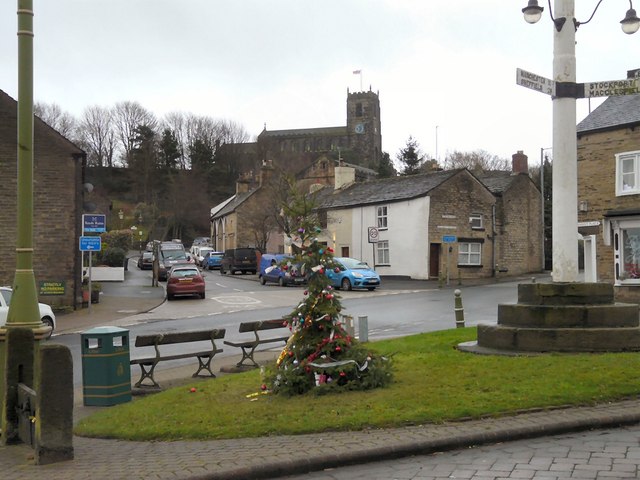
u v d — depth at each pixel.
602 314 10.24
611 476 5.50
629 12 10.91
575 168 10.82
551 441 6.66
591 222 27.17
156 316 24.30
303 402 8.32
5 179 25.77
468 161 93.12
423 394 8.19
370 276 33.78
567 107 10.70
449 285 36.81
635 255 25.80
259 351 15.68
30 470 6.38
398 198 42.44
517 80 10.03
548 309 10.41
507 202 44.62
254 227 59.72
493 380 8.61
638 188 25.64
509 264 44.50
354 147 118.62
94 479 5.94
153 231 74.00
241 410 8.25
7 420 7.56
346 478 5.90
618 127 26.25
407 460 6.32
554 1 10.78
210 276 49.84
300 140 121.56
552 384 8.22
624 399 7.81
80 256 27.11
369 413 7.54
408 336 14.45
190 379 12.38
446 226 41.50
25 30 7.78
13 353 7.61
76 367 14.23
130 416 8.63
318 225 9.38
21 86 7.75
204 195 99.38
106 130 114.44
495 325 11.03
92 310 26.39
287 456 6.25
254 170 100.81
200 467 6.10
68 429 6.73
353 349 9.02
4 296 18.00
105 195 99.12
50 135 26.47
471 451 6.48
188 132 116.88
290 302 28.75
